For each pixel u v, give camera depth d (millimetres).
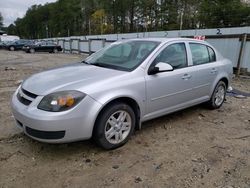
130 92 3770
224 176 3205
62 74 3926
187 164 3461
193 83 4859
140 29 78188
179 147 3943
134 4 77500
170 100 4461
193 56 4973
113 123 3711
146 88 3988
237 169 3365
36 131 3293
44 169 3293
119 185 2996
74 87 3398
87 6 89000
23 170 3262
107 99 3492
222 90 5871
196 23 60406
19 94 3756
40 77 3914
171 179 3125
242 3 48781
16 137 4156
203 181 3098
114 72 3885
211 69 5312
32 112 3283
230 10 46469
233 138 4324
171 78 4367
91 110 3389
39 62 17625
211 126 4832
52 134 3248
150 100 4105
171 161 3529
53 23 107062
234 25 46656
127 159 3559
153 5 74562
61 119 3217
